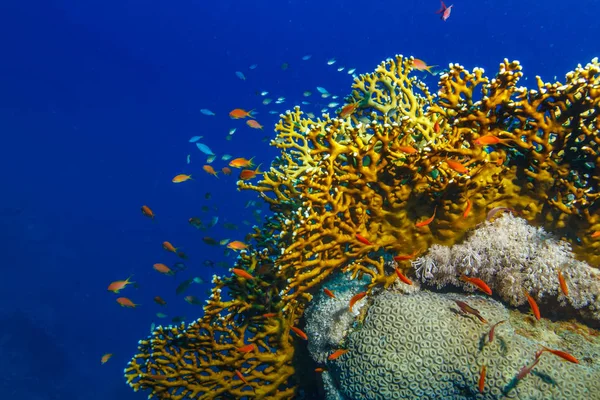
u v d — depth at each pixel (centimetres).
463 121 386
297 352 521
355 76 609
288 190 501
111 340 2894
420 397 385
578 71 347
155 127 7675
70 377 2477
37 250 3781
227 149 5900
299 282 435
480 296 432
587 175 398
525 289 409
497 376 361
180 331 501
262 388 509
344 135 514
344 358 425
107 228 4525
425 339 393
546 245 404
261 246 562
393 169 420
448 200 412
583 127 366
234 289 513
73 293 3288
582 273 391
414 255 442
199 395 507
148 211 905
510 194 421
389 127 390
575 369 357
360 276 451
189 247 4094
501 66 361
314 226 411
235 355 507
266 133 5859
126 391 2397
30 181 5691
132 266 3884
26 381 2361
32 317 2836
